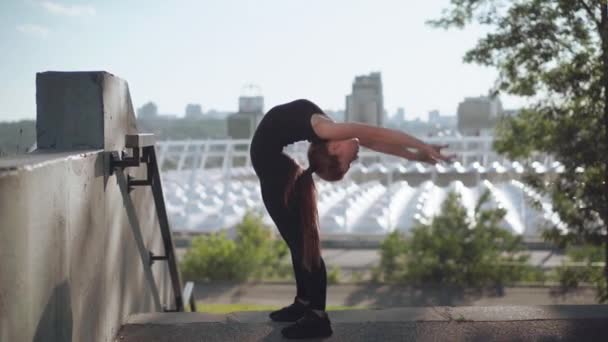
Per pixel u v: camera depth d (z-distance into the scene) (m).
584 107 11.02
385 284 20.56
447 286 20.23
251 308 15.44
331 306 17.19
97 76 3.72
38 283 2.47
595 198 10.90
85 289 3.31
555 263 23.80
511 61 11.35
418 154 3.38
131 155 4.51
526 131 11.76
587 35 10.71
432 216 22.47
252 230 24.27
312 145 3.67
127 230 4.62
